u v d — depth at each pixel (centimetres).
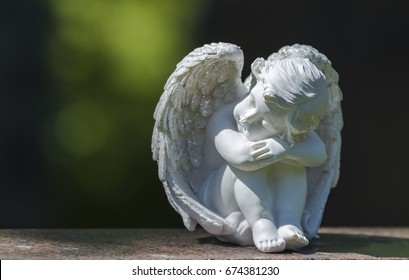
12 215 1036
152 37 1102
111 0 1107
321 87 523
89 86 1084
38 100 1068
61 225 1035
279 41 1070
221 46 547
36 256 515
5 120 1054
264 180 554
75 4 1097
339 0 1071
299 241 539
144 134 1067
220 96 573
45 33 1078
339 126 609
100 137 1065
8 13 1060
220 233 562
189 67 542
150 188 1042
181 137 574
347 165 1088
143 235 632
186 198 563
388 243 615
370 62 1084
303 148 544
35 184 1053
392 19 1076
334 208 1082
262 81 531
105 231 652
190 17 1095
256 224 547
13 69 1060
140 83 1088
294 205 556
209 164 581
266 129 538
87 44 1093
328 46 1076
